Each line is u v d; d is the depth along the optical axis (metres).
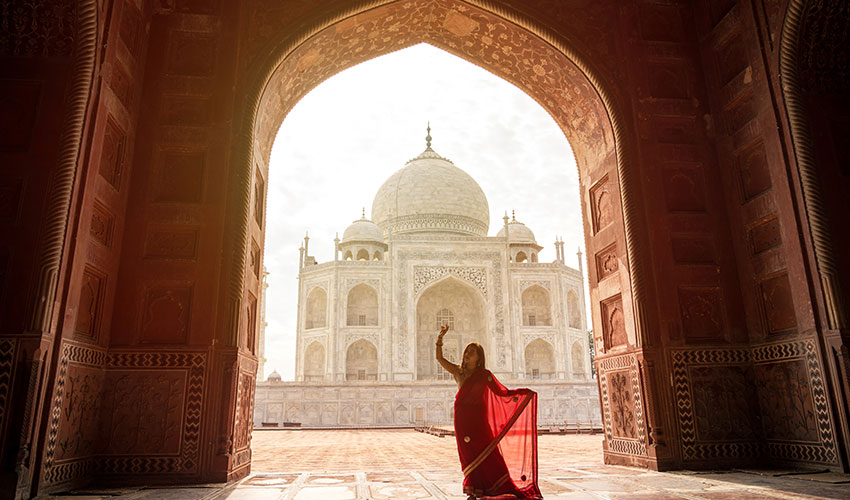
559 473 4.99
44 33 4.46
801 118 5.14
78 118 4.26
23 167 4.18
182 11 5.61
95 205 4.50
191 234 5.09
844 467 4.54
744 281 5.68
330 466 5.89
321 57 6.61
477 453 3.27
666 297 5.58
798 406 5.00
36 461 3.71
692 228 5.81
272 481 4.68
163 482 4.52
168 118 5.34
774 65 5.35
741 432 5.34
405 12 6.61
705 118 6.16
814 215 4.92
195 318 4.89
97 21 4.46
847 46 5.28
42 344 3.77
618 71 6.23
